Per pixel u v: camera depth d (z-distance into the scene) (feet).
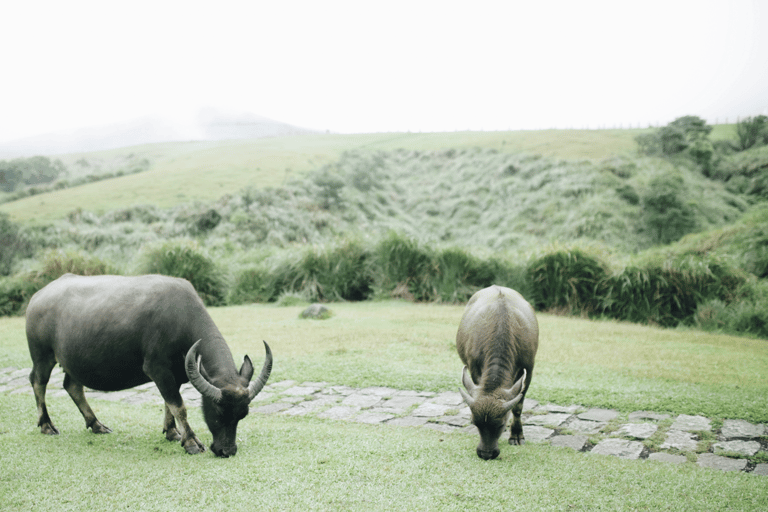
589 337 32.55
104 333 14.49
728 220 117.91
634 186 130.52
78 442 15.30
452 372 23.88
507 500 11.41
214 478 12.56
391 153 242.99
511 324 15.16
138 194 160.86
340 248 53.47
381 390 21.61
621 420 17.46
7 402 19.67
